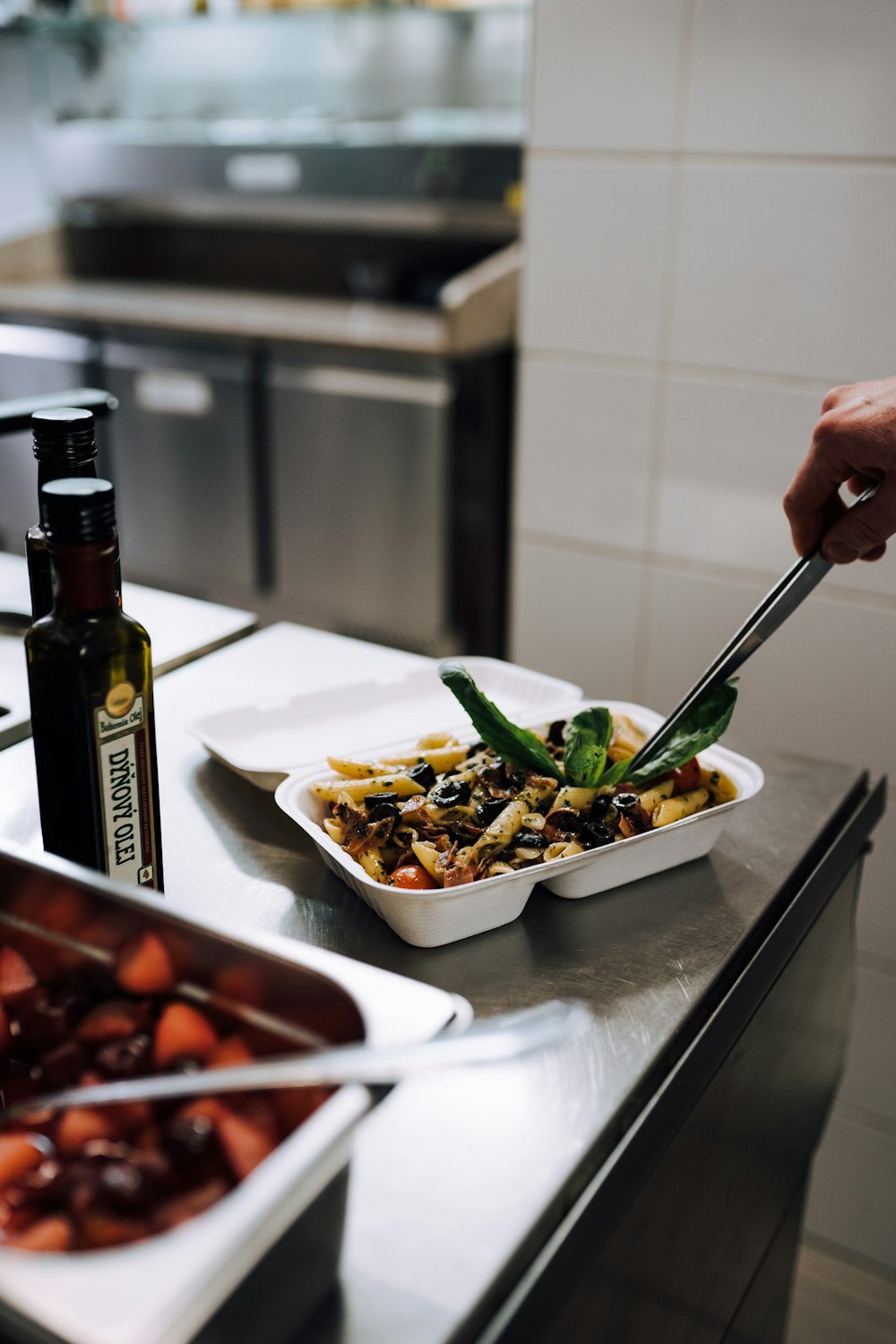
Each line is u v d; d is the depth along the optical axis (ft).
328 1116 1.44
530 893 2.46
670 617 6.39
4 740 3.11
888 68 4.97
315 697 3.31
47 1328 1.23
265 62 10.07
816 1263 5.25
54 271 11.12
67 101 11.19
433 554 8.18
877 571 5.50
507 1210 1.70
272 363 8.43
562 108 5.86
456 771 2.66
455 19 9.17
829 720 5.90
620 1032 2.10
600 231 5.95
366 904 2.47
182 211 10.85
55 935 1.97
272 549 8.98
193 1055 1.76
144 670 2.19
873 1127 5.50
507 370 8.07
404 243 9.99
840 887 3.07
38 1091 1.72
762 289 5.58
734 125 5.42
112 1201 1.45
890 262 5.22
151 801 2.29
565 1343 1.86
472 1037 1.55
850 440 2.93
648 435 6.14
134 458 9.32
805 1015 3.00
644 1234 2.14
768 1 5.16
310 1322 1.53
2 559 4.38
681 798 2.61
